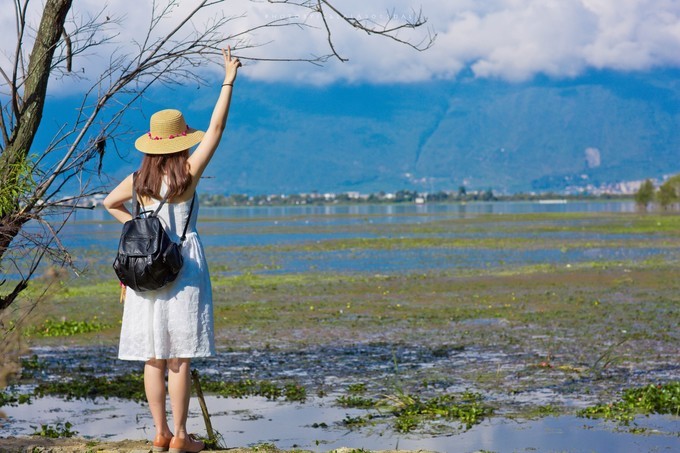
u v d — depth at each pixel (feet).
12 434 26.14
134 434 26.45
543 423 27.27
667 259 107.55
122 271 15.46
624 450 23.91
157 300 15.88
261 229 246.06
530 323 52.65
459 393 32.30
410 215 394.52
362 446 24.80
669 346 42.91
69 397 32.22
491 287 76.84
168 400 30.45
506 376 35.60
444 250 135.13
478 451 24.06
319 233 212.23
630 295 68.49
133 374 37.04
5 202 18.10
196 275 16.07
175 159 16.10
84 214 552.82
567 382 34.14
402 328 51.52
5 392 32.83
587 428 26.58
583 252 124.88
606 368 37.04
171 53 18.11
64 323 52.08
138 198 16.38
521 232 198.08
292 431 26.73
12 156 18.74
